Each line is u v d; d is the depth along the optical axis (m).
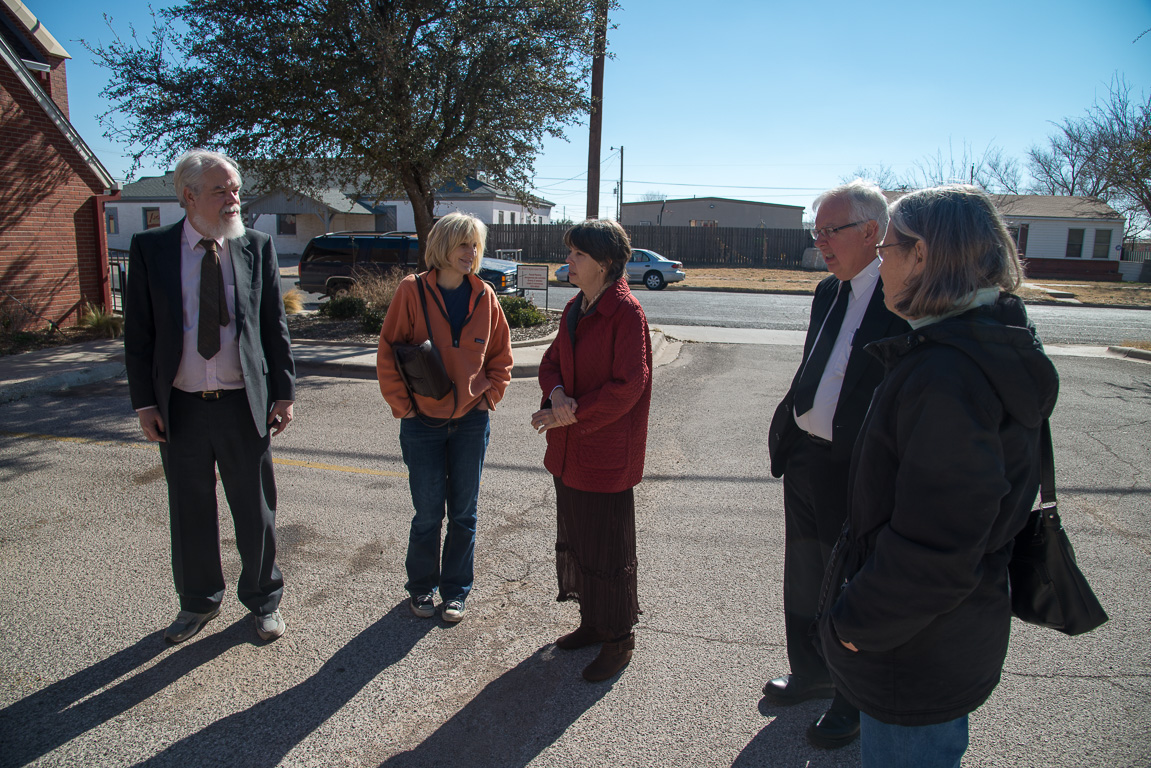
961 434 1.38
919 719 1.57
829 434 2.40
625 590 2.81
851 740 2.48
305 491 4.91
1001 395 1.41
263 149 11.28
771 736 2.53
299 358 9.42
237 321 2.89
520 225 34.75
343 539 4.14
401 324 3.13
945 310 1.50
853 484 1.68
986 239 1.46
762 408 7.54
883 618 1.47
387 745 2.46
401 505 4.66
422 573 3.29
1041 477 1.66
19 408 7.05
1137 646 3.09
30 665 2.88
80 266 12.02
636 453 2.79
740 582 3.67
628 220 52.75
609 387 2.63
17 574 3.63
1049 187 46.16
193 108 10.55
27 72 10.81
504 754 2.43
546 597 3.50
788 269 33.69
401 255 16.69
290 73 9.94
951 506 1.40
